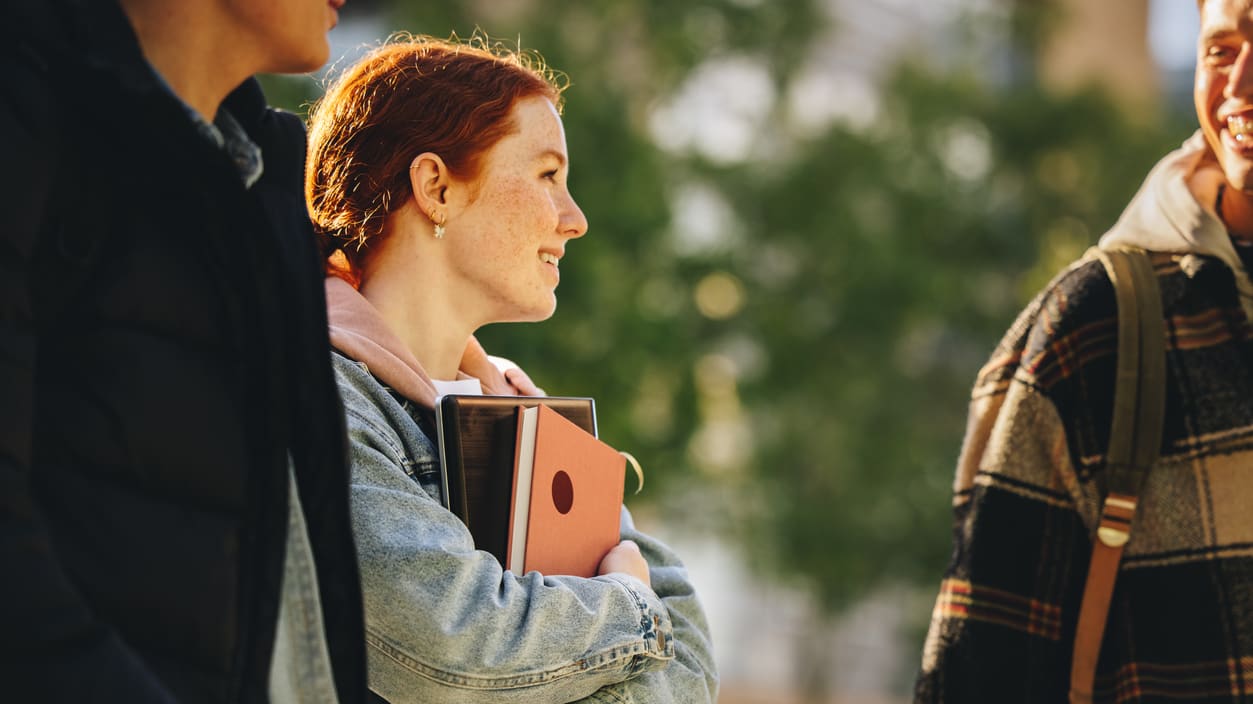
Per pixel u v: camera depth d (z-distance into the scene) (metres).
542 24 12.58
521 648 1.59
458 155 1.82
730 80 15.71
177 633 1.13
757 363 15.27
